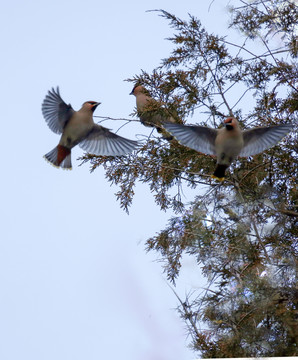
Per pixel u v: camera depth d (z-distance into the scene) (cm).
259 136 1118
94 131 1176
